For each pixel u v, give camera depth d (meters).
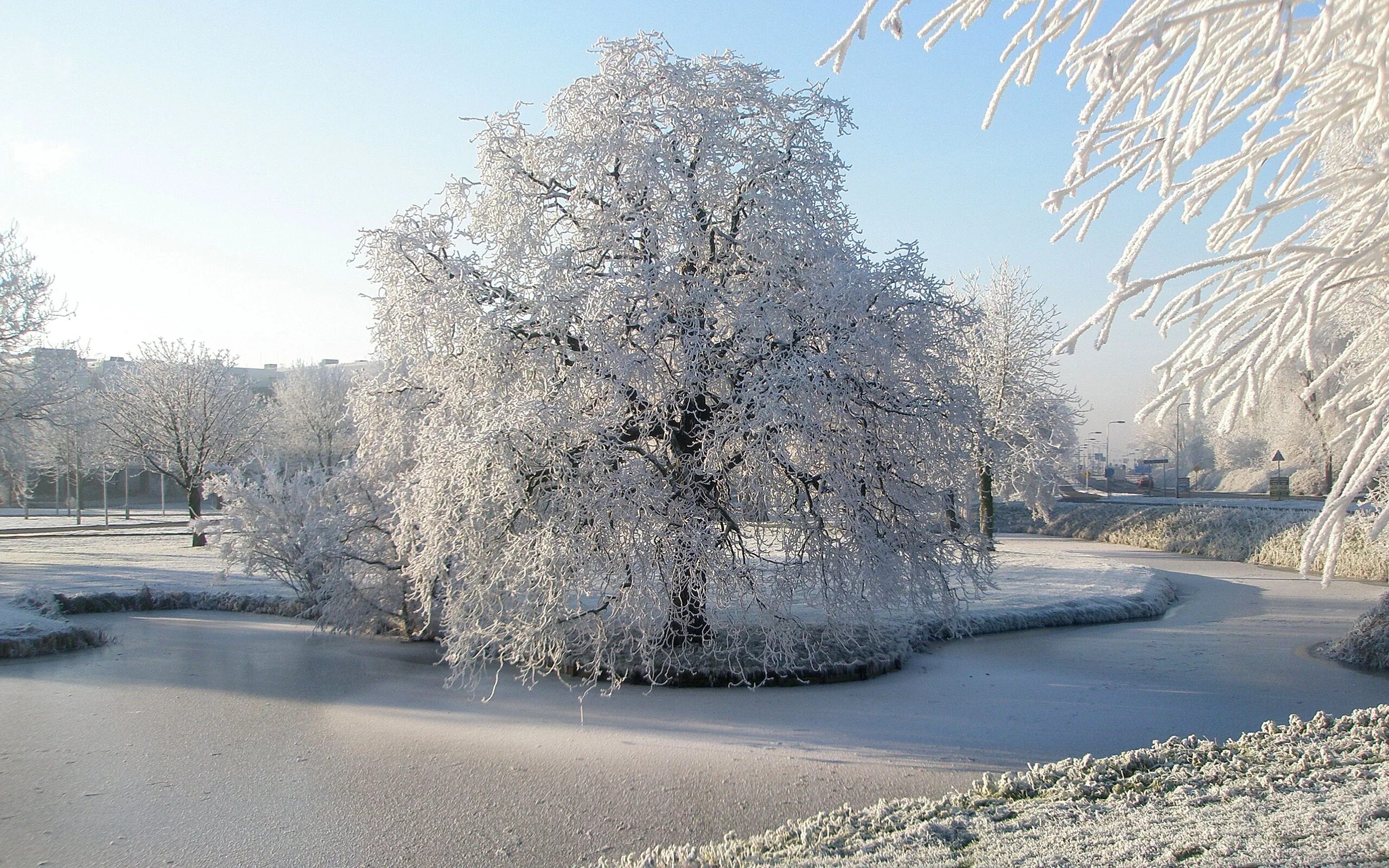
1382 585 21.42
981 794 6.39
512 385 11.74
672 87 12.20
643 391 11.35
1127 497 49.62
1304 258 3.25
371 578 15.20
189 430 35.66
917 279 11.87
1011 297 28.77
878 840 5.47
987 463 12.88
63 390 28.05
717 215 12.80
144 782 7.97
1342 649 12.94
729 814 7.03
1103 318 3.42
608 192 12.20
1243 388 3.29
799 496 11.73
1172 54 3.22
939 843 5.27
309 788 7.79
